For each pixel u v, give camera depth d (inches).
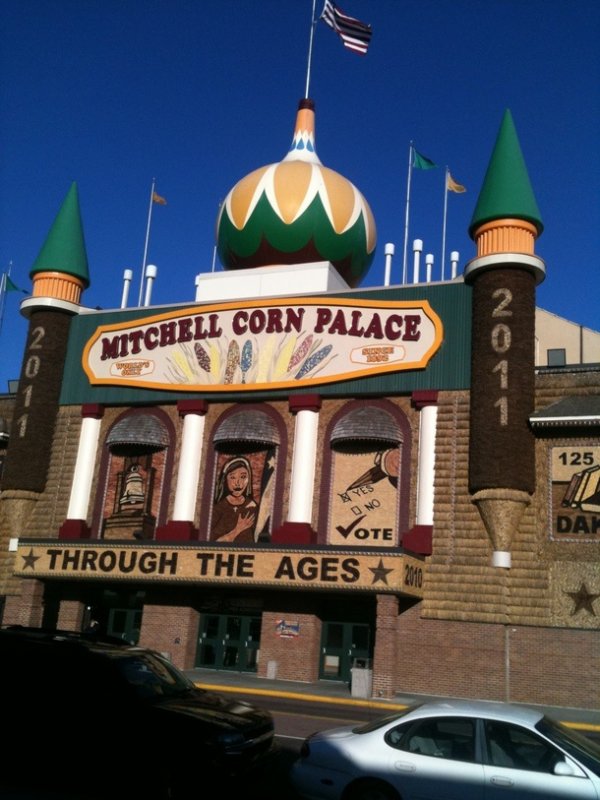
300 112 1863.9
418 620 1301.7
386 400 1439.5
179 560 1360.7
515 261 1350.9
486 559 1289.4
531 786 402.9
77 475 1605.6
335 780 436.1
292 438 1483.8
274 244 1654.8
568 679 1212.5
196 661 1445.6
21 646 525.3
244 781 476.7
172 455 1567.4
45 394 1669.5
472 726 430.3
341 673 1350.9
